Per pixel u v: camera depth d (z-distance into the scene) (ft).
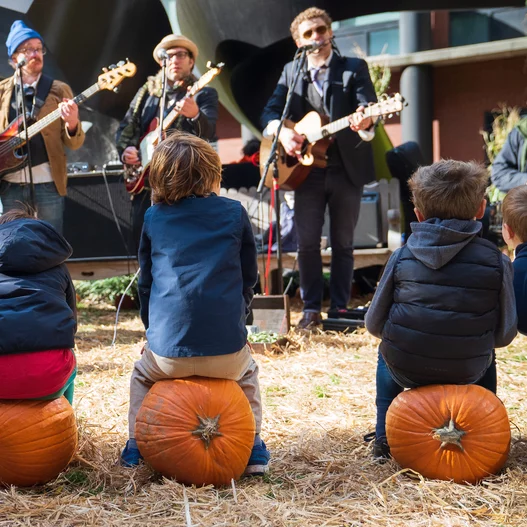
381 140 24.35
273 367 12.88
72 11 21.42
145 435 7.26
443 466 7.31
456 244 7.37
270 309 15.28
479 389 7.55
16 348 7.25
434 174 7.61
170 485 7.08
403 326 7.52
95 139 23.79
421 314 7.41
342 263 16.35
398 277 7.63
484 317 7.39
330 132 14.97
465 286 7.36
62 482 7.53
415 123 38.34
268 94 24.81
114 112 23.80
